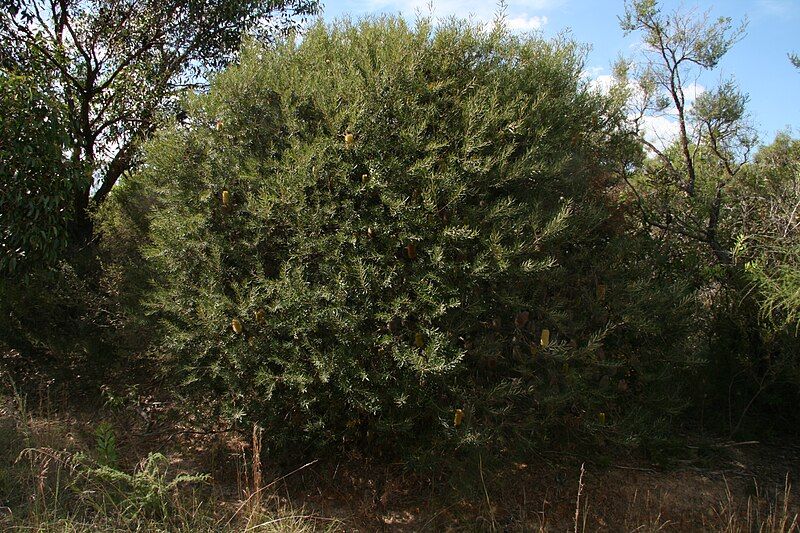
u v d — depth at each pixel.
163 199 4.10
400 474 4.06
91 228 6.85
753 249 4.89
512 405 3.75
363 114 3.59
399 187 3.55
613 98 4.81
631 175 5.40
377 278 3.49
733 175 5.77
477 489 3.88
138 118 7.20
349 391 3.51
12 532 3.21
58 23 7.29
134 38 7.61
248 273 3.86
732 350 4.97
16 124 4.89
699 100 6.05
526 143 3.76
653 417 4.45
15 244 5.05
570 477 4.18
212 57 7.94
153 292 4.41
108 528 3.23
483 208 3.60
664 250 4.77
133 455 4.46
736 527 3.74
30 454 3.72
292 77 3.83
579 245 4.14
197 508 3.52
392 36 3.89
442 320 3.54
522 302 3.69
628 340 4.31
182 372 4.16
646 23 5.95
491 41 4.04
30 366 5.68
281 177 3.59
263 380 3.60
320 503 3.87
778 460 4.61
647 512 3.89
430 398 3.62
